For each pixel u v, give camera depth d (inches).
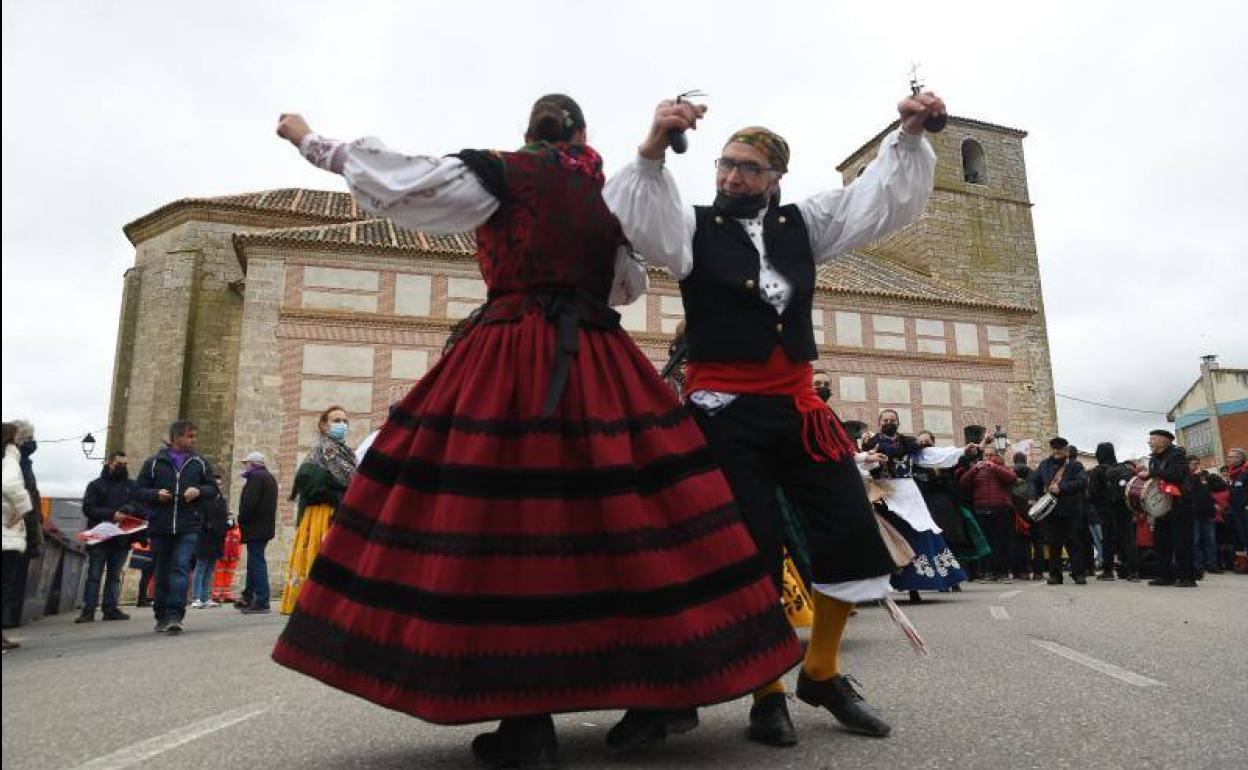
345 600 84.8
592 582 83.6
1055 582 426.6
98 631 298.0
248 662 179.2
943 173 1243.8
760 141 105.9
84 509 382.0
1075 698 119.2
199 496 285.7
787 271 102.9
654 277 840.3
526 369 88.1
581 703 80.2
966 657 162.6
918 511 295.6
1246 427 1596.9
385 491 89.4
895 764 84.7
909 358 933.2
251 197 1049.5
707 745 93.5
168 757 88.0
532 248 91.7
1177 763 84.5
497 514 83.1
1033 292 1250.6
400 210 88.7
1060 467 456.4
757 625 85.0
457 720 76.8
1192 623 220.7
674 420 92.6
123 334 985.5
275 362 735.1
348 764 85.7
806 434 99.7
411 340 763.4
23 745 93.4
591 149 100.1
